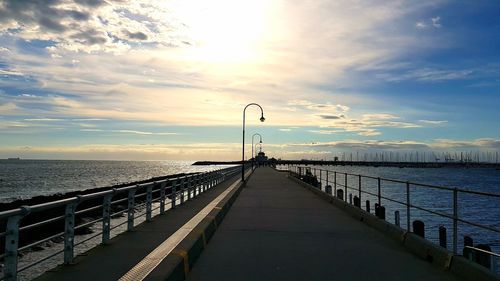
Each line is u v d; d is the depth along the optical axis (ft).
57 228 73.05
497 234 81.82
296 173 169.89
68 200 25.26
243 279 25.09
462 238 77.92
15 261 19.86
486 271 23.43
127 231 38.86
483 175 482.69
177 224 44.14
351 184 249.55
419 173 538.47
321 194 85.87
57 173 499.51
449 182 303.27
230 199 69.21
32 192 220.43
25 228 21.06
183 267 25.73
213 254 32.01
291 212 59.67
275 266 28.25
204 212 48.80
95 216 89.76
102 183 301.22
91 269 24.93
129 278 22.41
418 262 29.50
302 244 36.01
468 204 121.70
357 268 27.76
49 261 46.14
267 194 93.40
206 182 104.32
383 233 41.42
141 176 423.23
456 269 26.20
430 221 95.61
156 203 109.29
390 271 27.02
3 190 233.55
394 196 153.38
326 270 27.22
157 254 27.86
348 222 49.67
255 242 36.91
